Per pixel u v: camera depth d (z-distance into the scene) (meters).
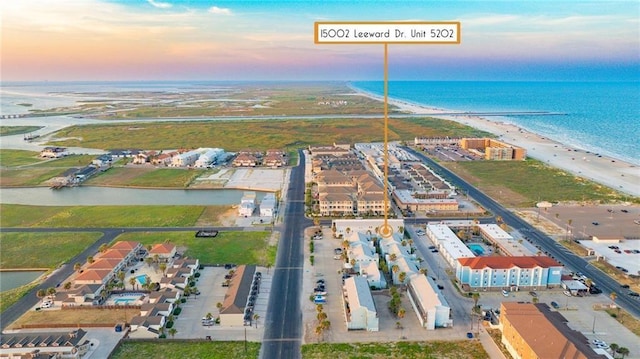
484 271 166.62
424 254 198.75
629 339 135.00
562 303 156.75
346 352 130.25
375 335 139.12
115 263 182.62
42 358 125.50
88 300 159.88
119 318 150.50
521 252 188.75
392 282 173.88
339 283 173.38
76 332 135.25
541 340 118.00
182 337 139.12
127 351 132.00
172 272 174.88
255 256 198.00
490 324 142.38
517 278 167.75
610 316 148.38
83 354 130.25
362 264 180.12
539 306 141.75
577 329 140.25
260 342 136.12
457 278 174.75
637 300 158.62
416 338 137.00
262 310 154.62
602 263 187.62
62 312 154.88
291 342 135.88
